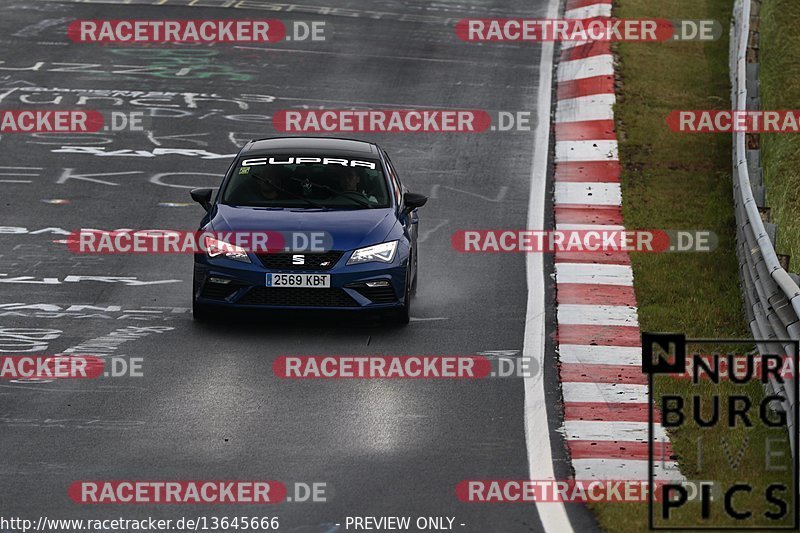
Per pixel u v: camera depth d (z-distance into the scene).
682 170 68.50
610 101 79.81
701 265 54.06
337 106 80.44
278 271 43.56
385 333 44.66
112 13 100.25
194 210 61.72
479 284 51.62
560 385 39.88
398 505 29.97
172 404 37.00
